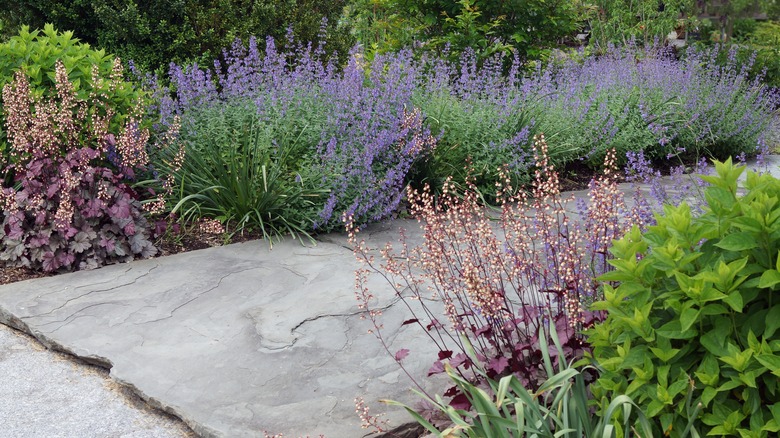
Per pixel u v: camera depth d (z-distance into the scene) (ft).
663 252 8.38
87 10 28.02
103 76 21.25
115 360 14.02
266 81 25.45
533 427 9.18
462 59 33.17
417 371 13.43
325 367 13.71
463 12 34.86
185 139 22.27
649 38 46.37
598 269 12.60
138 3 28.19
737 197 8.70
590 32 49.44
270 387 13.06
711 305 7.98
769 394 8.13
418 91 27.27
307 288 17.22
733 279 8.04
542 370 11.12
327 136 22.49
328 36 32.53
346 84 23.84
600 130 28.73
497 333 12.34
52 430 12.22
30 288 17.26
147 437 12.07
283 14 31.24
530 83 29.19
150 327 15.35
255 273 18.13
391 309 15.98
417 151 22.85
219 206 21.21
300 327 15.29
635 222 12.49
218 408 12.39
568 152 27.73
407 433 11.72
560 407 9.35
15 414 12.68
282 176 21.74
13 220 18.49
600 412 9.11
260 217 20.67
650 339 8.41
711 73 36.29
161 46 28.43
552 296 14.92
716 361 8.10
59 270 18.49
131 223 18.94
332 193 20.72
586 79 33.35
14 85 18.84
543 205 12.78
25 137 18.88
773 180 8.69
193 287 17.29
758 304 8.31
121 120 20.62
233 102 23.56
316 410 12.28
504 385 9.07
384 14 43.27
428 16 37.04
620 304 8.99
